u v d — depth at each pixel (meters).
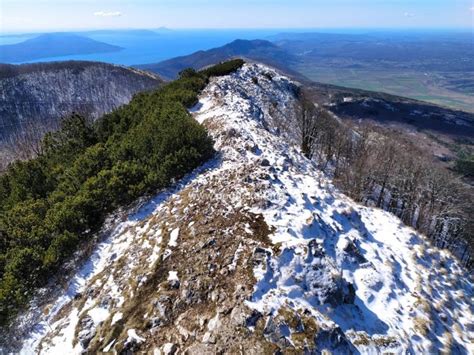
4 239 12.12
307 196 12.46
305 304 8.05
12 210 13.81
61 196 14.76
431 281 11.55
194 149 15.50
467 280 12.95
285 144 21.95
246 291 8.02
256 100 34.50
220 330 7.31
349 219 12.70
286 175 14.03
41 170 18.31
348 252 10.56
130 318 8.27
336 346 7.28
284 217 10.70
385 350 7.93
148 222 12.15
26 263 10.52
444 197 30.00
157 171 14.65
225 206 11.35
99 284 9.93
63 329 8.77
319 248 9.44
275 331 7.14
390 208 30.81
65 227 12.30
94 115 79.62
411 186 30.27
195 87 30.92
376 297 9.55
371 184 32.16
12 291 9.68
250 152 16.20
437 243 29.73
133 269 9.87
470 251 30.12
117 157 16.56
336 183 27.59
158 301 8.42
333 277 8.76
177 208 12.29
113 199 13.76
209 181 13.49
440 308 10.30
